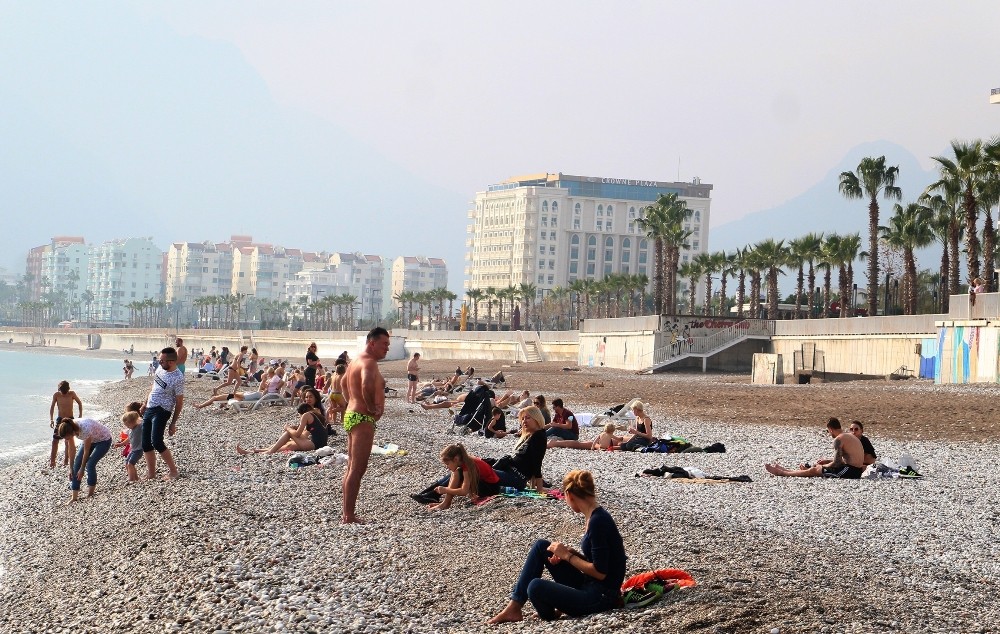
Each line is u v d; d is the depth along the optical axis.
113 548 13.98
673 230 94.56
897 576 10.24
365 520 13.94
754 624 8.15
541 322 186.88
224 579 11.17
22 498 20.59
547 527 12.73
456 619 9.30
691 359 65.31
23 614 11.40
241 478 18.64
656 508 14.45
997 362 40.69
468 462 14.64
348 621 9.38
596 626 8.55
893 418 31.59
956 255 64.81
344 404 28.44
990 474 19.52
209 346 178.12
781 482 17.97
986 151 54.19
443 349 116.69
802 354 56.47
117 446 27.34
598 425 31.19
